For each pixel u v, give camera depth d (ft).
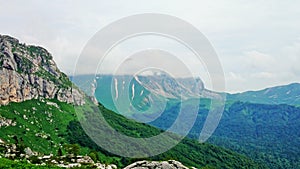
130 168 151.64
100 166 308.19
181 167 157.79
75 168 283.59
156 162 156.25
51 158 345.10
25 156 404.36
